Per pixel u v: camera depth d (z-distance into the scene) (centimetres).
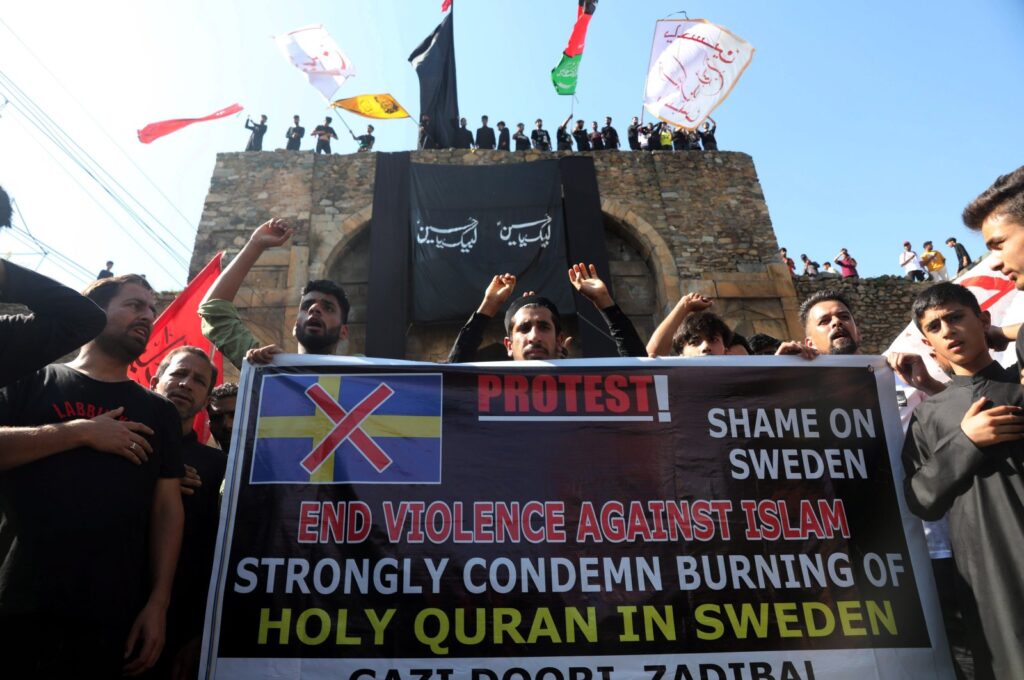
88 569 224
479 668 241
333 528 264
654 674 242
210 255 1212
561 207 1231
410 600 252
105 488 236
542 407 289
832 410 293
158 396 281
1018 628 220
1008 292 462
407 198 1236
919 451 272
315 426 283
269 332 1148
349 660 242
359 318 1212
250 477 273
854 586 261
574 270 390
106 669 223
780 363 302
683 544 265
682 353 404
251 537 262
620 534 266
